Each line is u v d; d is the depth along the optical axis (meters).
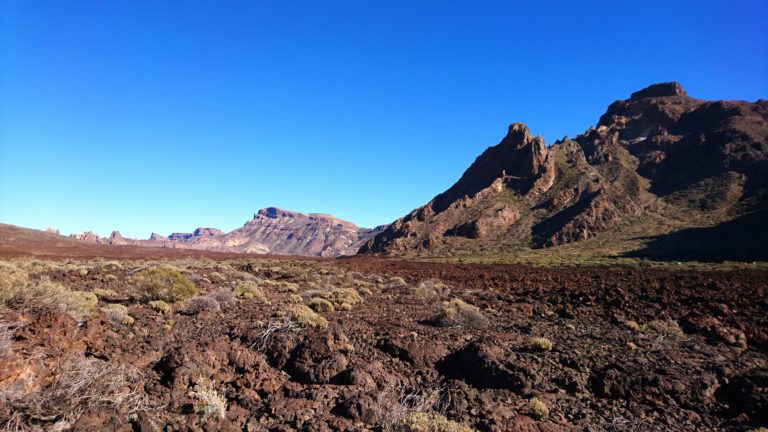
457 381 7.29
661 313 14.07
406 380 7.31
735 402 6.88
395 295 19.25
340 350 8.34
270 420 5.47
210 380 6.53
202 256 65.38
